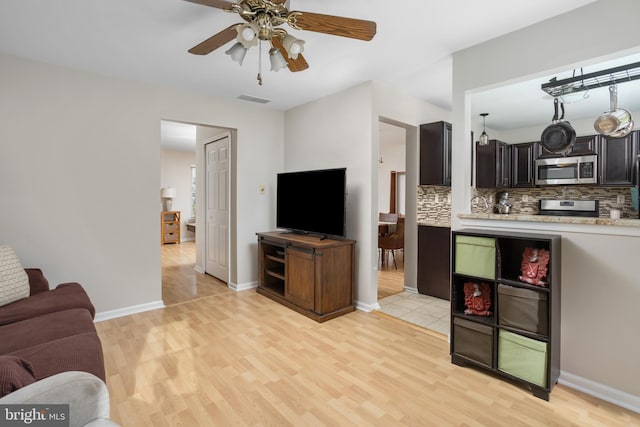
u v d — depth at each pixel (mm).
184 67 2961
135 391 1957
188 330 2871
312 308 3168
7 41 2453
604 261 1907
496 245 2105
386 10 2053
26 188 2752
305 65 2223
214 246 4797
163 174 8445
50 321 1802
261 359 2357
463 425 1682
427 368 2250
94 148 3062
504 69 2357
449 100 4004
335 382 2068
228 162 4340
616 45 1891
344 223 3236
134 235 3299
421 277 3986
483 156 4852
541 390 1906
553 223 2080
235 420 1713
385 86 3459
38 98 2795
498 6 2008
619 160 4078
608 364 1899
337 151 3658
